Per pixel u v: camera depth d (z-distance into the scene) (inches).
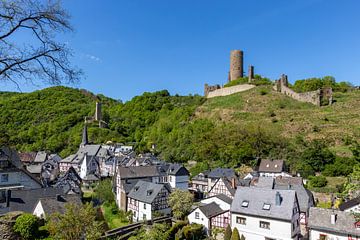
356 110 3516.2
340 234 1261.1
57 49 397.4
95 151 4136.3
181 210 1769.2
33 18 373.1
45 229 1120.8
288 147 3065.9
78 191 2245.3
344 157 2591.0
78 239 919.7
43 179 2795.3
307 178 2492.6
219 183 2116.1
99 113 5866.1
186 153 3629.4
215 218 1608.0
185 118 4436.5
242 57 5428.2
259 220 1438.2
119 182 2293.3
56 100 6574.8
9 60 368.2
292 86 4712.1
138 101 6304.1
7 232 1076.5
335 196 2032.5
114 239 1311.5
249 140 3245.6
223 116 4106.8
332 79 4758.9
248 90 4667.8
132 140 5152.6
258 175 2657.5
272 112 3823.8
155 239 1397.6
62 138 5157.5
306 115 3612.2
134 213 1974.7
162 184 1930.4
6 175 1615.4
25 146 4827.8
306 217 1652.3
